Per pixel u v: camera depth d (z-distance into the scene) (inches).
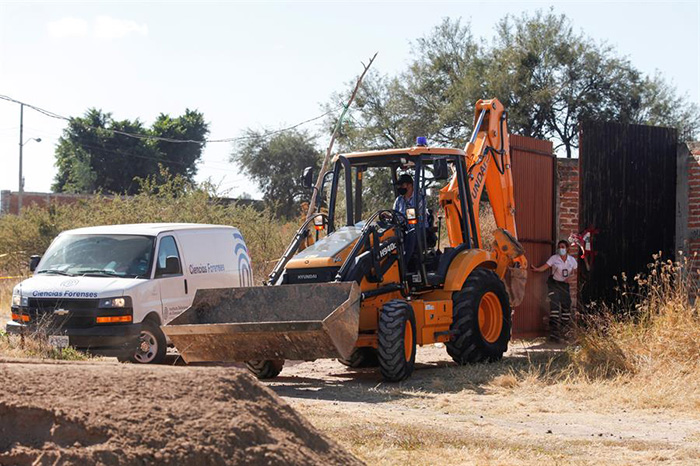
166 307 489.4
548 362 483.5
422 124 1533.0
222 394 172.2
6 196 1905.8
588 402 379.2
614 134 614.2
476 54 1599.4
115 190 2418.8
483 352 494.9
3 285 971.3
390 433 292.7
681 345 446.0
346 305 396.2
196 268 518.0
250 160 2472.9
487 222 871.1
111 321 462.6
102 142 2395.4
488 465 256.7
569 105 1561.3
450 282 488.4
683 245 640.4
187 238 520.7
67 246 508.1
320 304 412.2
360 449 269.1
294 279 449.7
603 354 458.9
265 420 171.6
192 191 980.6
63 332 461.1
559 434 307.3
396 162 497.4
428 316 467.2
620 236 614.5
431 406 368.8
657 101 1667.1
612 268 608.4
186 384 174.2
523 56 1540.4
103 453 154.3
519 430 312.0
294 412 181.2
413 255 481.1
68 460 154.4
